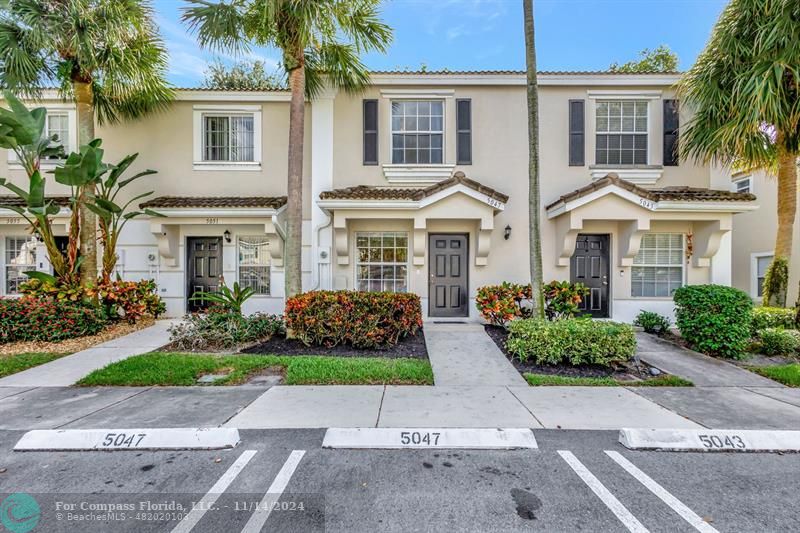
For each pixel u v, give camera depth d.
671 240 9.75
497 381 5.53
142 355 6.41
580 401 4.71
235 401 4.64
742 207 8.58
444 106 9.85
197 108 10.05
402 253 9.88
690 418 4.21
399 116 9.97
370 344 6.95
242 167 10.09
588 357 6.17
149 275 10.01
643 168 9.66
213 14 7.36
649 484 3.02
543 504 2.76
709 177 9.78
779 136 7.75
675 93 9.62
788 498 2.85
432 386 5.28
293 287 7.74
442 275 9.81
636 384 5.39
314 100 9.81
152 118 10.06
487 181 9.81
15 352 6.71
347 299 7.03
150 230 9.83
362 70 9.10
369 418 4.16
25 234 10.20
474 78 9.64
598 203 8.80
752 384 5.41
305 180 9.98
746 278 12.57
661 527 2.53
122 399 4.70
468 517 2.62
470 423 4.04
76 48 7.69
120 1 7.96
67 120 10.16
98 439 3.58
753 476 3.13
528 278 9.75
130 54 8.33
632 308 9.57
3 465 3.27
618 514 2.66
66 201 9.47
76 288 8.19
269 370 5.87
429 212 8.98
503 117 9.84
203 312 8.97
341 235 9.41
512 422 4.08
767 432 3.70
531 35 6.89
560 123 9.81
